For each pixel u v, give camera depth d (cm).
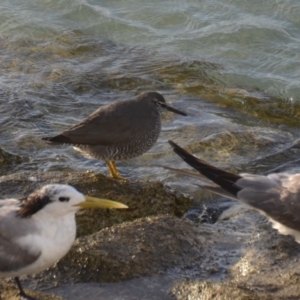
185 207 1049
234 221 984
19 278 788
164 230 878
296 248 881
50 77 1502
